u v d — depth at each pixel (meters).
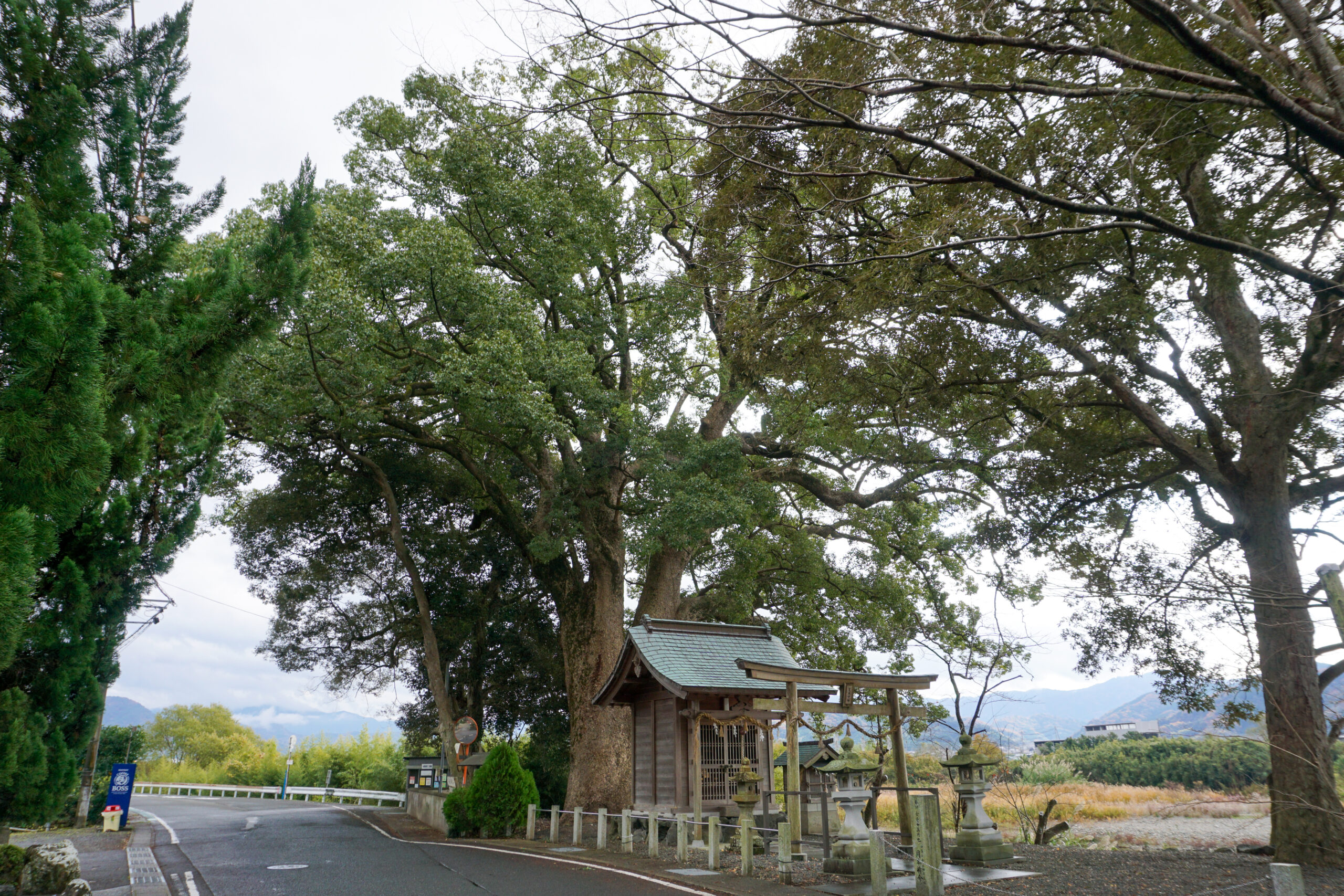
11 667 8.90
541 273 21.78
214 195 9.87
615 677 17.91
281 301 8.67
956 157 7.17
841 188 10.27
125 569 9.74
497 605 29.52
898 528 25.91
